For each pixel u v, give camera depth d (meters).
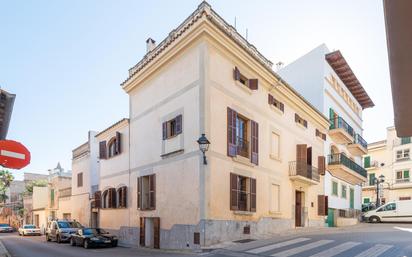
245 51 18.05
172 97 18.50
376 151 49.75
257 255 12.39
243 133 18.72
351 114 36.47
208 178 15.43
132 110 23.25
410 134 5.27
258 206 18.72
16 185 68.19
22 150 6.25
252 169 18.58
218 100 16.62
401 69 3.24
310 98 29.11
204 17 15.93
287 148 22.59
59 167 60.59
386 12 2.48
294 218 22.61
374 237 15.87
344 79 33.84
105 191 26.22
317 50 29.45
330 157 28.83
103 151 27.00
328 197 28.06
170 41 18.27
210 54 16.48
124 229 22.78
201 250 14.56
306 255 11.84
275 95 21.77
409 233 17.72
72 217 34.50
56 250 19.66
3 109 6.78
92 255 16.08
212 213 15.43
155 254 15.15
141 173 21.11
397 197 46.12
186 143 16.83
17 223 57.88
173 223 17.17
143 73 21.38
